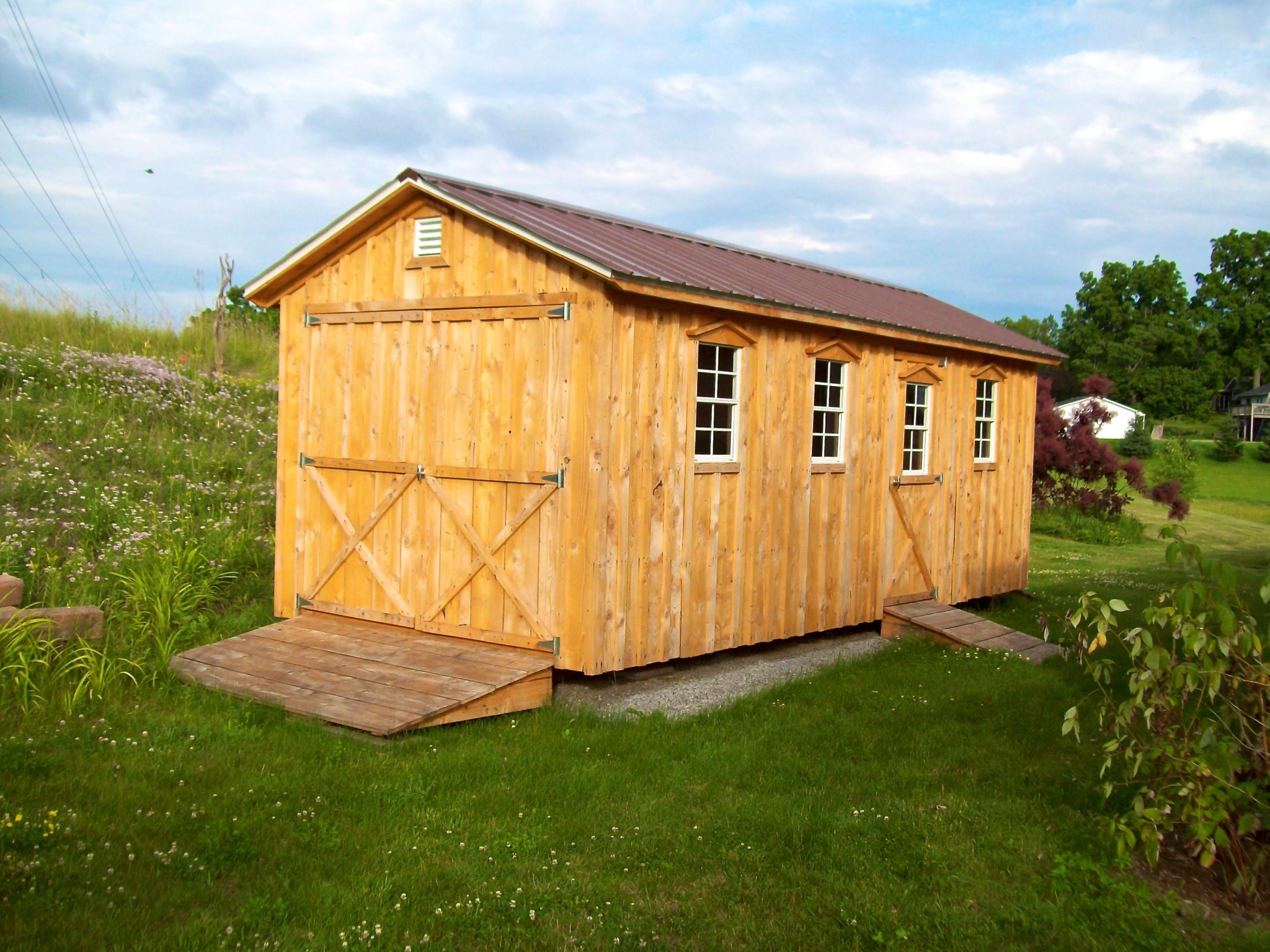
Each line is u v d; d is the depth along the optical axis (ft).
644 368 26.16
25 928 12.38
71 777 17.61
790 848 16.39
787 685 26.58
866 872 15.58
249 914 13.33
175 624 27.84
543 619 25.84
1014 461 44.55
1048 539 75.05
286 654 25.80
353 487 29.89
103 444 39.78
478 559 26.99
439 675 24.03
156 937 12.56
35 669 22.52
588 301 25.00
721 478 28.94
